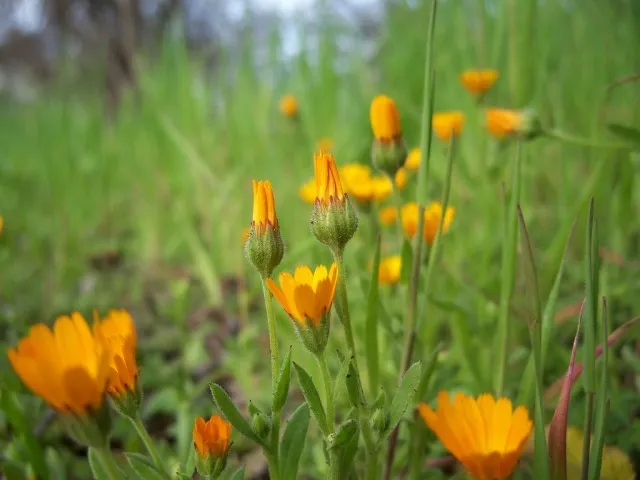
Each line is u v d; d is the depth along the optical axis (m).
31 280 0.41
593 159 0.30
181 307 0.26
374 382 0.15
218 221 0.40
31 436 0.15
